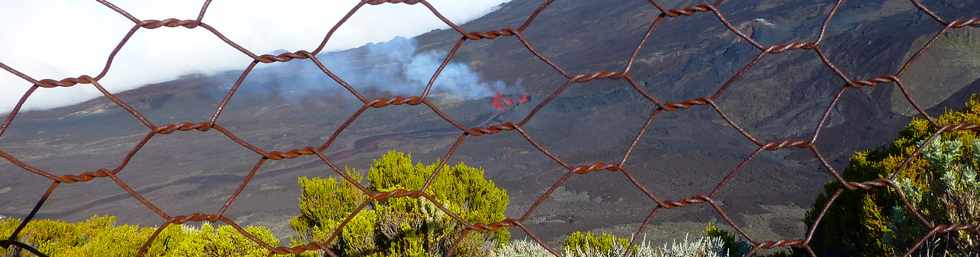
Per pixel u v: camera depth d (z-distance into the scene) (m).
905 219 3.09
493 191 8.35
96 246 7.06
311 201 8.15
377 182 8.32
